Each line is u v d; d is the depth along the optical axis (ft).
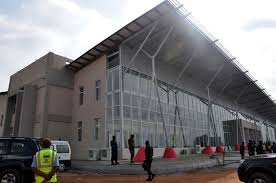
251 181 24.70
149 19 63.26
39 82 87.20
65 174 45.68
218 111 125.39
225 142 124.67
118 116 67.72
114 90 71.61
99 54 79.20
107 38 70.44
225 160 63.87
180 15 62.23
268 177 23.63
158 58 88.12
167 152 64.08
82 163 58.29
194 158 62.23
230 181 32.50
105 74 75.56
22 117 82.99
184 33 70.79
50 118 80.74
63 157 51.44
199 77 109.40
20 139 28.81
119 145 64.85
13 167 26.99
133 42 75.15
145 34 70.59
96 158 68.80
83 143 78.43
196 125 99.96
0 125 108.47
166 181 33.47
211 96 121.19
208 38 73.72
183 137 88.79
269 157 24.49
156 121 78.38
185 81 102.01
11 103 108.17
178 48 80.89
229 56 86.94
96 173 46.06
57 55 87.92
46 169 15.60
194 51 81.51
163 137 79.10
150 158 35.29
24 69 100.01
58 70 86.74
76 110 85.35
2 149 27.66
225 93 138.62
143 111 74.79
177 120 88.69
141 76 78.43
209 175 39.24
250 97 144.66
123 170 43.80
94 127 75.56
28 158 27.71
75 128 83.71
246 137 149.69
